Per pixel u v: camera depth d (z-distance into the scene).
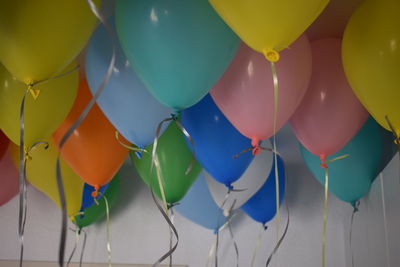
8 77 1.50
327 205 2.36
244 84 1.45
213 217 2.11
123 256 2.37
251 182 1.96
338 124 1.61
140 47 1.32
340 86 1.61
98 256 2.37
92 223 2.33
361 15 1.42
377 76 1.34
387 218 1.76
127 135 1.60
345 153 1.85
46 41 1.25
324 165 1.69
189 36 1.29
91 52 1.54
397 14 1.33
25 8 1.22
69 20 1.27
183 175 1.88
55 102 1.55
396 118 1.36
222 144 1.69
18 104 1.50
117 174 2.36
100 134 1.77
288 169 2.40
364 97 1.41
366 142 1.85
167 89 1.36
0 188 2.08
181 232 2.38
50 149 1.89
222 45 1.32
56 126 1.61
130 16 1.33
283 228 2.35
